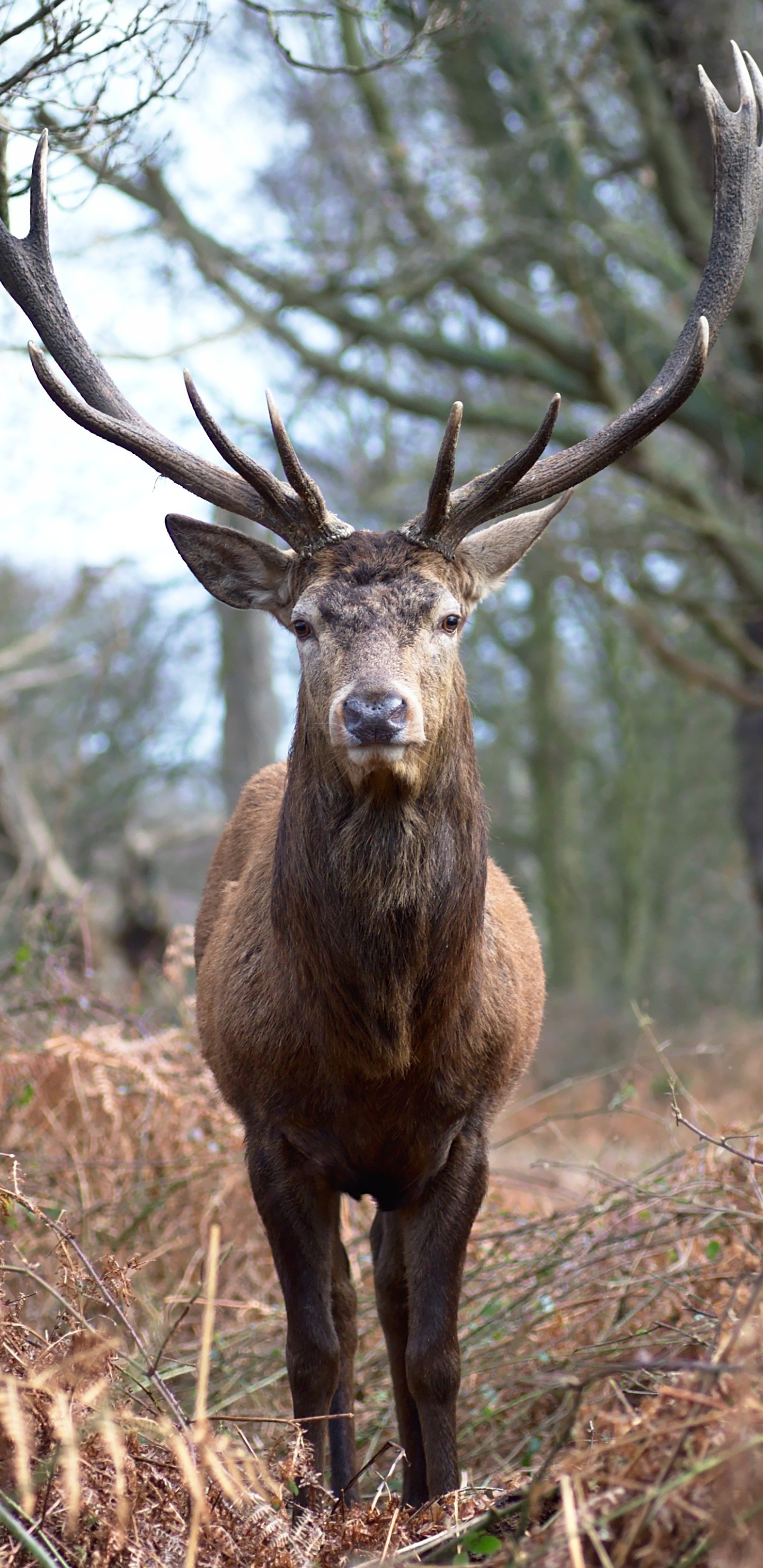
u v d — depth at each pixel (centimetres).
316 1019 694
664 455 2669
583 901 4106
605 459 787
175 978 1220
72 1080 1028
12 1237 870
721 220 830
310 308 2291
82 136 930
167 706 3158
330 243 2273
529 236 2261
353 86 2262
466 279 2323
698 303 823
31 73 845
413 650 673
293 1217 727
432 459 2753
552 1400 833
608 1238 893
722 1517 432
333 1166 729
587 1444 536
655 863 3922
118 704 3022
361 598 686
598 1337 857
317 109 2269
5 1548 496
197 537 785
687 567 2942
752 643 2552
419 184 2269
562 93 2200
